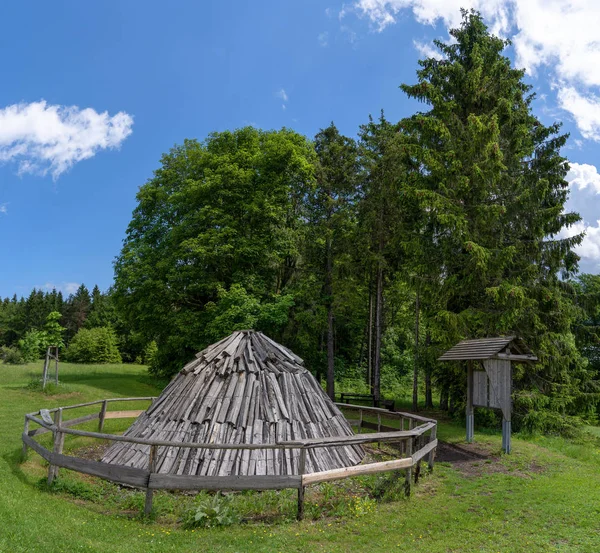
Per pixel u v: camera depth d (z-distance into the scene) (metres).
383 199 23.95
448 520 7.57
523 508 8.31
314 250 27.06
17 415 15.90
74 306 77.38
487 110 21.53
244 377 10.24
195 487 7.28
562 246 19.67
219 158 26.83
